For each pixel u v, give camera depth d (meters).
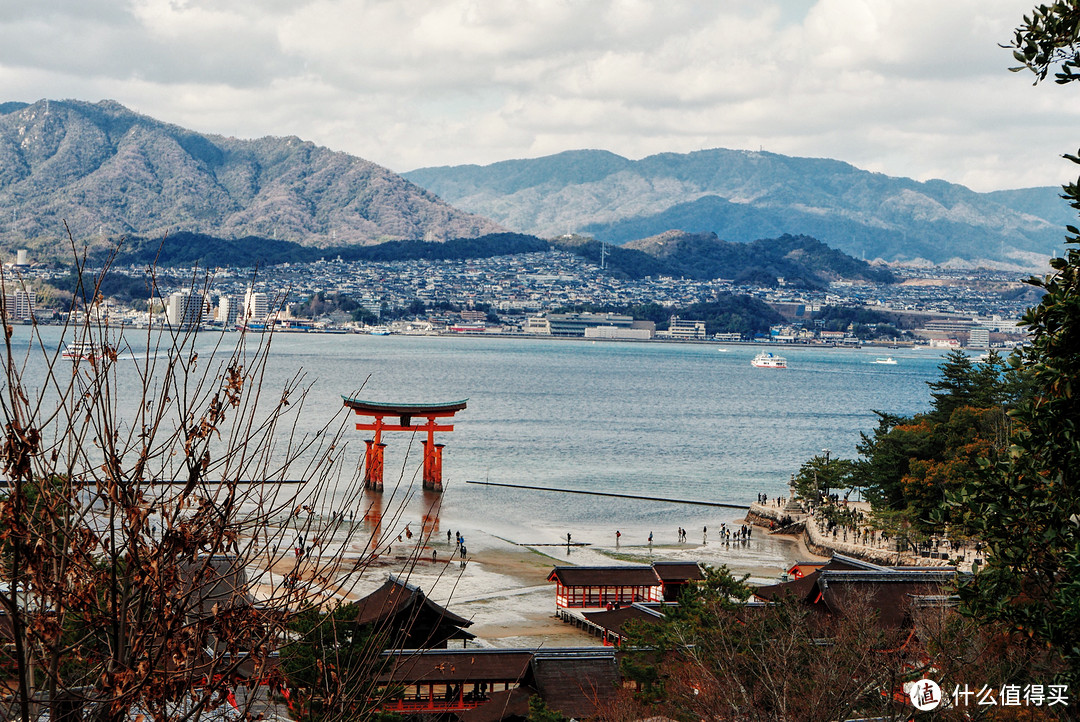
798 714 34.72
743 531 128.88
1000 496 24.47
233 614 13.55
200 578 13.24
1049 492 24.17
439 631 58.09
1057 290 23.14
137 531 12.80
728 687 36.38
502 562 108.38
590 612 81.38
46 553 12.29
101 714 12.61
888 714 34.12
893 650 36.59
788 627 42.16
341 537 107.06
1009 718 31.78
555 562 110.06
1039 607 24.12
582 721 48.28
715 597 51.38
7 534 11.91
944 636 35.62
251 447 105.56
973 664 33.94
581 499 156.75
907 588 57.69
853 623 41.06
